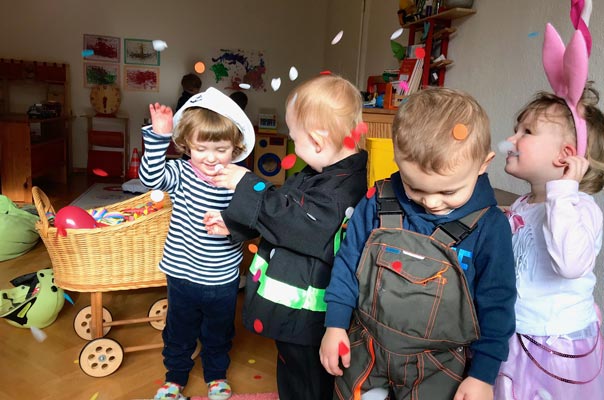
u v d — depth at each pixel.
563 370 0.99
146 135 1.29
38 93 5.31
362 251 0.94
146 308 2.24
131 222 1.65
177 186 1.41
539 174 1.04
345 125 1.09
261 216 1.05
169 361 1.56
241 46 5.79
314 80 1.13
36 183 4.82
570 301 1.00
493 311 0.85
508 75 2.13
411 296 0.85
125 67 5.54
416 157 0.80
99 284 1.69
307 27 5.88
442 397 0.88
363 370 0.93
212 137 1.27
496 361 0.84
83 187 4.79
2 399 1.54
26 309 1.95
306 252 1.07
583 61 0.93
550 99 1.04
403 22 2.91
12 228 2.70
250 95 5.91
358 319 0.94
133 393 1.61
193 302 1.48
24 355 1.80
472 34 2.41
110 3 5.39
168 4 5.53
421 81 2.60
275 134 5.36
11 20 5.20
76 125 5.52
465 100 0.85
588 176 1.04
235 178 1.08
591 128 1.01
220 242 1.43
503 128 2.15
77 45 5.39
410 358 0.87
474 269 0.88
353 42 4.47
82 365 1.67
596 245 0.96
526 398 1.01
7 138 4.01
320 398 1.18
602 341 1.08
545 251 1.01
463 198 0.84
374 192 0.98
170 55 5.64
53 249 1.66
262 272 1.18
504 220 0.89
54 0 5.25
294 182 1.17
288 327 1.12
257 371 1.78
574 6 0.99
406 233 0.88
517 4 2.08
